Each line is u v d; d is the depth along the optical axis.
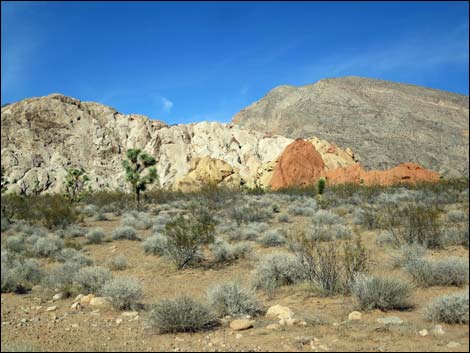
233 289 8.05
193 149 96.50
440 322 6.66
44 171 81.31
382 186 42.78
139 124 104.25
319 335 6.19
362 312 7.50
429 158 130.50
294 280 10.11
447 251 13.02
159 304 7.31
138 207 35.16
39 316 8.40
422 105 176.25
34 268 12.70
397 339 5.82
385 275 9.17
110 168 93.88
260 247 15.79
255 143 99.94
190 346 6.00
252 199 37.50
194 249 13.61
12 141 90.12
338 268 9.53
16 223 24.33
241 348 5.76
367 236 16.22
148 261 14.62
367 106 169.88
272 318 7.46
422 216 14.20
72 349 6.12
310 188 44.59
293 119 168.00
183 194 44.12
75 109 102.25
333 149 86.81
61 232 21.80
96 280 10.74
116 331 7.07
